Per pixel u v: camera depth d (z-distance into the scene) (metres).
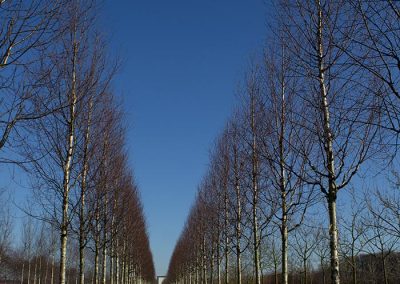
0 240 30.17
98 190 13.12
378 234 15.51
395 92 5.80
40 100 6.46
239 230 16.14
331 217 7.78
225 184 17.38
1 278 42.16
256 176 13.77
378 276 21.22
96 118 11.98
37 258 39.72
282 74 10.86
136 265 38.47
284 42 8.48
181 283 53.50
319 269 29.20
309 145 9.27
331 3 7.75
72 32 9.52
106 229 16.09
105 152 13.27
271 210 12.35
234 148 15.95
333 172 7.86
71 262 38.62
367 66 6.05
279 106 10.91
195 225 30.59
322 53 8.12
